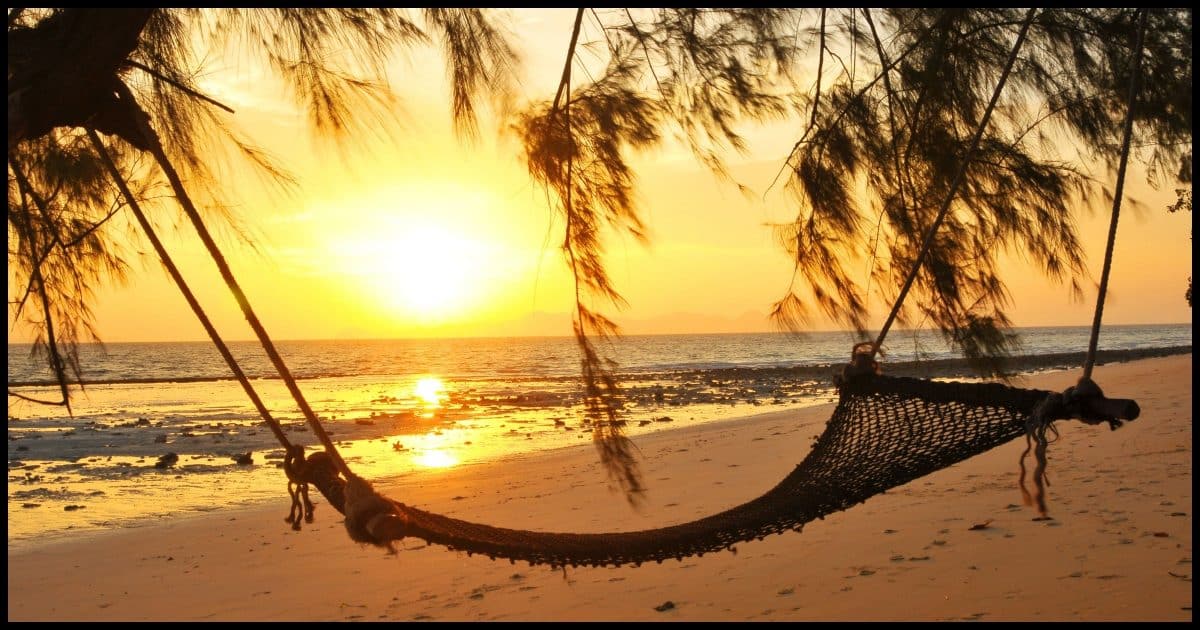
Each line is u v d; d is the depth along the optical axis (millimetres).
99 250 3869
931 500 7699
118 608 6508
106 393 39594
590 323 3238
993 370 3438
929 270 3432
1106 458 9211
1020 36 3096
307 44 3295
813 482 3572
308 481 3123
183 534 9398
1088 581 5219
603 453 3244
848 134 3607
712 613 5254
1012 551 5969
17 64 2986
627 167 3307
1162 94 3715
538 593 5980
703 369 59719
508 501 10422
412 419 25719
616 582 6078
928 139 3574
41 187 3832
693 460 12930
